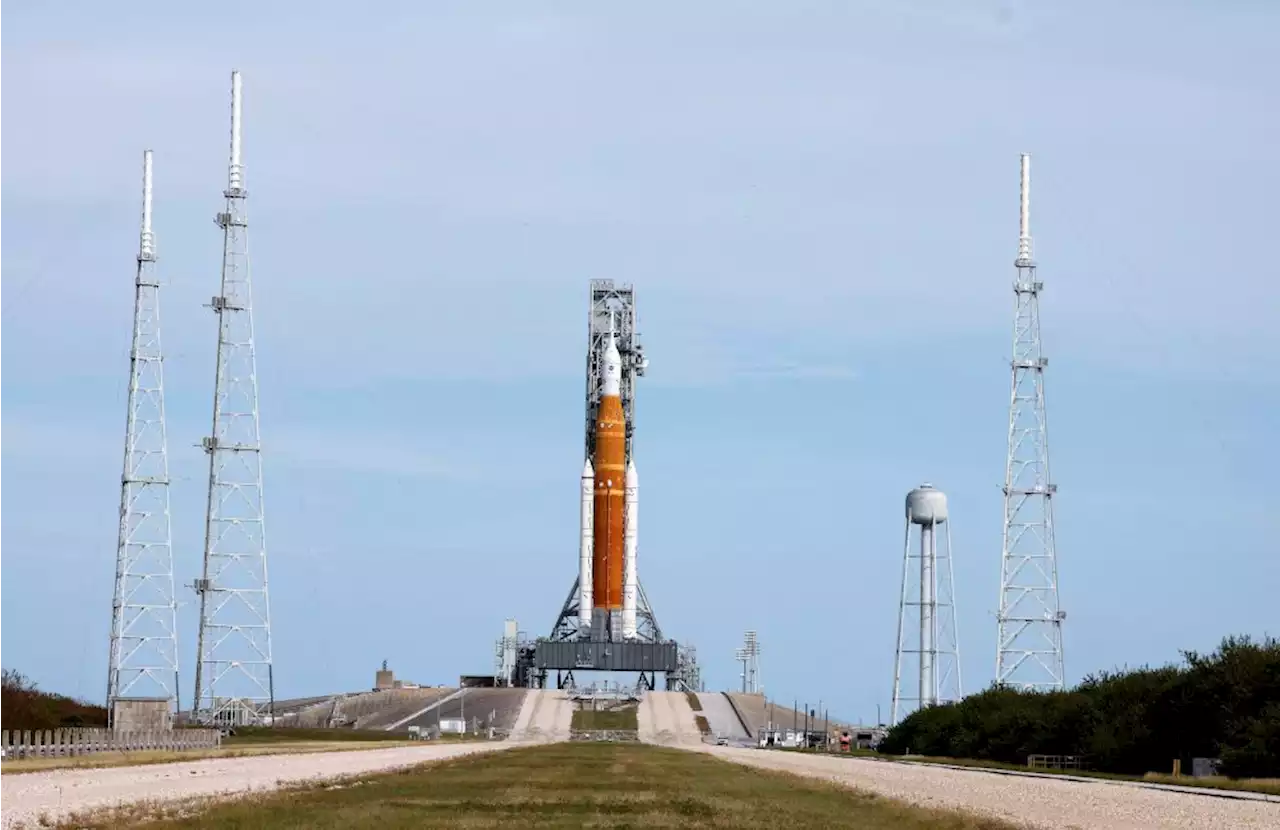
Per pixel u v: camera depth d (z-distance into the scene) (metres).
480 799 92.44
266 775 115.81
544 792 99.81
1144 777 126.94
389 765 137.00
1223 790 107.88
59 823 71.25
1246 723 129.50
